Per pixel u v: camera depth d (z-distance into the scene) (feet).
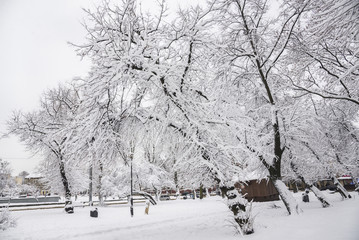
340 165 55.77
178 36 28.71
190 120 27.37
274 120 35.47
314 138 45.24
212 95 32.07
